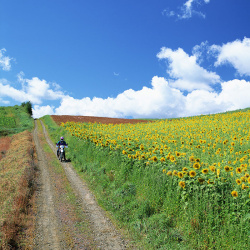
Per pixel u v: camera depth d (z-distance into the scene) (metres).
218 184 5.82
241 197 5.33
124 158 10.77
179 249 5.23
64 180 11.75
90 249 5.60
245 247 4.73
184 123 26.75
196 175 6.30
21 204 7.87
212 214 5.52
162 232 5.88
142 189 8.26
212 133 16.22
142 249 5.52
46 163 15.96
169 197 6.85
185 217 6.04
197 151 11.16
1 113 72.88
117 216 7.22
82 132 22.25
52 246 5.71
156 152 9.92
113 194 8.75
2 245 5.32
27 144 22.84
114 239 6.06
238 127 17.78
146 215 6.88
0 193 9.09
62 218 7.35
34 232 6.39
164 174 7.49
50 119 61.69
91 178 11.45
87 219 7.28
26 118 66.00
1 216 6.86
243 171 6.41
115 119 66.25
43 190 10.16
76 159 16.30
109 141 14.53
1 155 20.56
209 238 5.24
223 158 9.23
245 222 4.99
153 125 29.84
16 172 11.98
